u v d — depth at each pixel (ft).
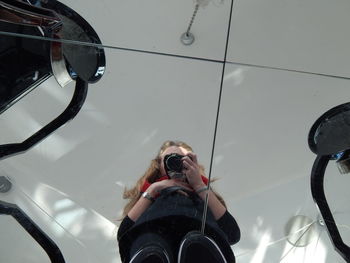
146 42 5.28
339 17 5.69
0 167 4.43
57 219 4.44
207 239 4.03
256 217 4.58
